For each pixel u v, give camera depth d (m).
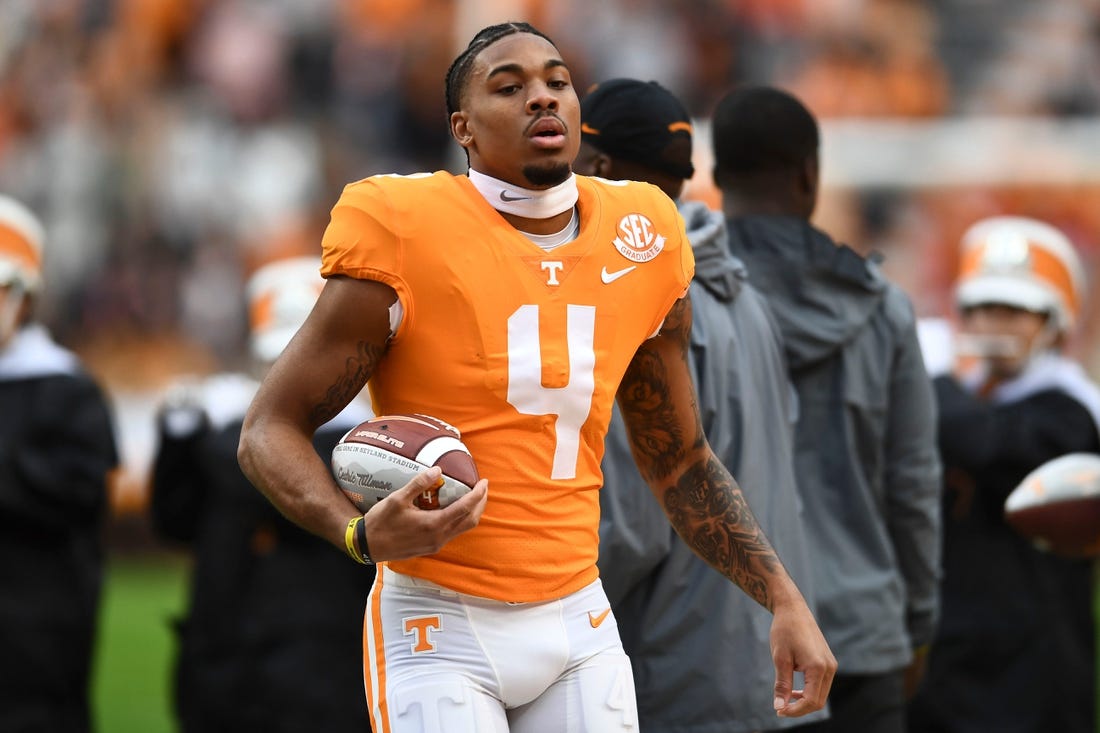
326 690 21.64
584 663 12.49
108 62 61.88
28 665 22.41
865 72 59.28
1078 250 54.47
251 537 22.02
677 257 12.89
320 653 21.70
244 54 61.09
